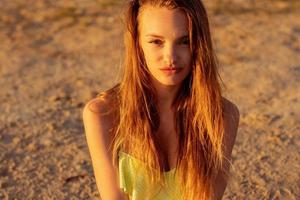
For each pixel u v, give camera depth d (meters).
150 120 2.71
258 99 5.94
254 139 4.90
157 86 2.70
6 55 7.99
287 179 4.24
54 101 6.06
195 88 2.65
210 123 2.67
